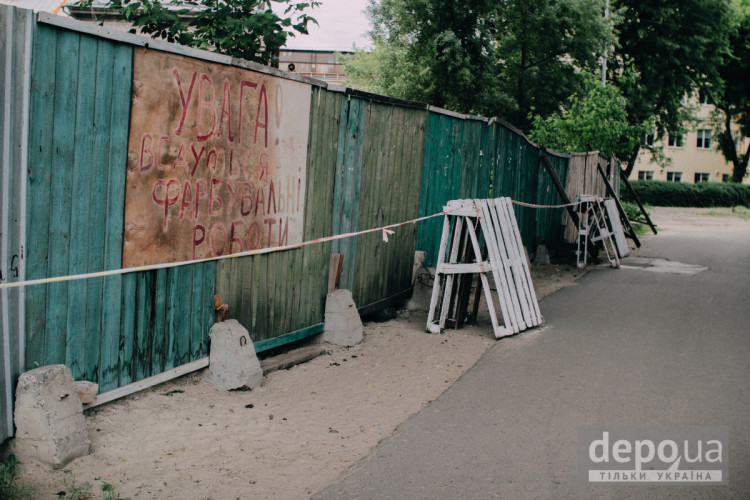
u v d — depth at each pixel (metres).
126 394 4.82
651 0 27.45
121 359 4.76
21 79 3.82
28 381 3.90
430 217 8.73
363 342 7.44
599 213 14.88
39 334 4.08
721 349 7.41
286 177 6.34
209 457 4.28
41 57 3.93
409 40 22.77
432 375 6.33
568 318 8.98
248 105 5.71
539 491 4.03
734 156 46.09
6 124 3.74
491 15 22.27
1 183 3.74
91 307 4.46
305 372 6.27
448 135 9.82
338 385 5.94
